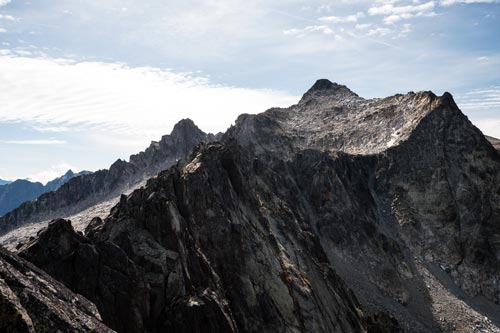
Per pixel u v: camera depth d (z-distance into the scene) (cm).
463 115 15700
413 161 14738
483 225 13138
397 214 13712
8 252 2794
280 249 7875
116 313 4188
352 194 13700
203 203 6831
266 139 15712
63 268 4175
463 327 10275
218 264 6312
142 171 15125
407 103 17288
